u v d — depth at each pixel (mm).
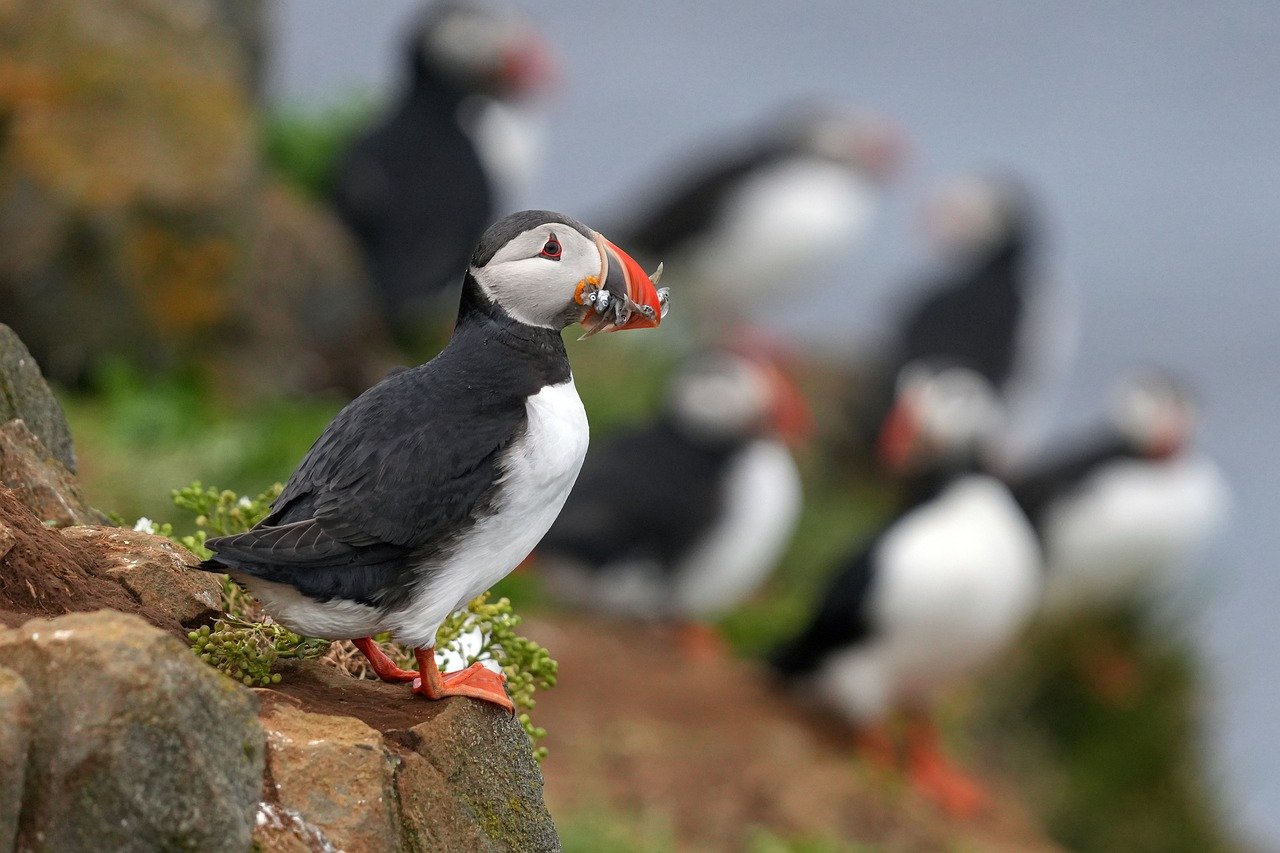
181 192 12648
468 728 4773
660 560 14258
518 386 4828
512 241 4922
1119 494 15789
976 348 19641
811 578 16953
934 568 12930
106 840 3670
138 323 12641
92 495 10195
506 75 17328
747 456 14570
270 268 14203
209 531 6215
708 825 10719
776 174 18391
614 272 4977
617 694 12680
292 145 17016
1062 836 13469
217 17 14172
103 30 12906
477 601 5434
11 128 12594
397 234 15539
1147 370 16406
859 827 11484
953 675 13367
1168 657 14812
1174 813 13719
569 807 10312
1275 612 22516
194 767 3770
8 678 3617
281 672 4918
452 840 4520
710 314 19156
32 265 12320
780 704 13555
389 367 14945
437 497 4566
